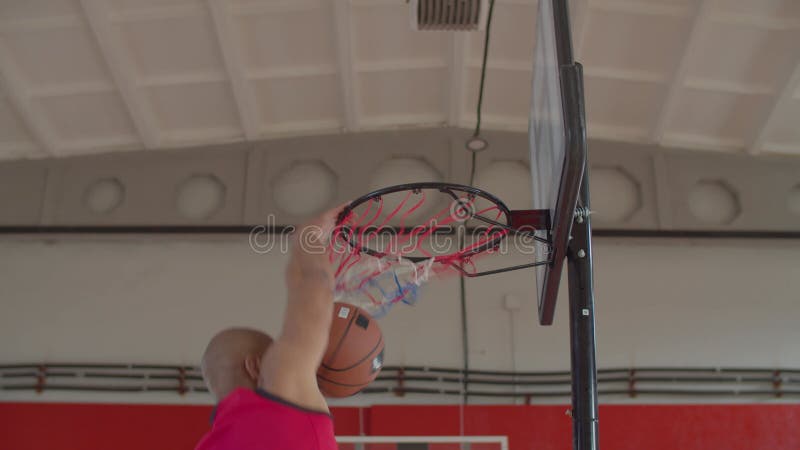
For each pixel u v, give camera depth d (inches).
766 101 279.7
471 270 171.6
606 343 285.1
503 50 275.7
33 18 250.7
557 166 94.7
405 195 297.7
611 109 296.5
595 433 102.8
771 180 302.4
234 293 293.4
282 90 291.3
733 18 249.1
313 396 57.6
